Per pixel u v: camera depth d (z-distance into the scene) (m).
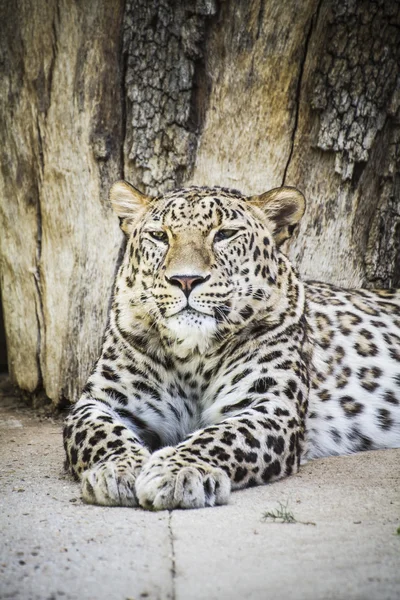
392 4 11.58
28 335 13.12
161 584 5.42
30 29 12.09
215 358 9.60
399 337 11.34
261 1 11.38
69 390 12.69
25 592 5.29
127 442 8.32
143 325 9.59
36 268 12.86
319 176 12.12
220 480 7.54
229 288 9.18
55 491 8.08
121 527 6.69
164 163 11.96
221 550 6.05
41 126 12.33
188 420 9.99
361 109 11.91
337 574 5.52
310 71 11.70
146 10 11.60
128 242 10.13
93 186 12.17
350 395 10.68
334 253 12.34
